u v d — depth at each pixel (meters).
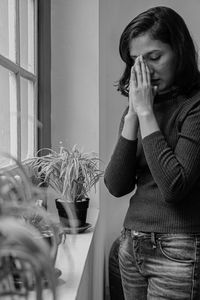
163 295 1.07
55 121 1.81
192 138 1.00
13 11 1.34
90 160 1.48
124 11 2.29
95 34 1.78
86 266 1.27
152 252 1.09
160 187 1.00
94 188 1.69
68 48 1.79
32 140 1.61
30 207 0.53
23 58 1.51
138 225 1.11
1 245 0.40
